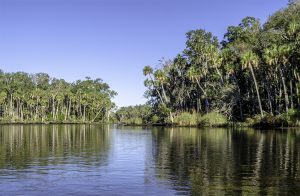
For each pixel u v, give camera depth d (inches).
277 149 1301.7
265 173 839.7
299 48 2709.2
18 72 6574.8
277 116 2679.6
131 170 904.3
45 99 6092.5
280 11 3149.6
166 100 4151.1
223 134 2183.8
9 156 1189.1
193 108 3964.1
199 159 1086.4
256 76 3230.8
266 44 3186.5
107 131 3046.3
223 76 3627.0
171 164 997.2
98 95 6476.4
